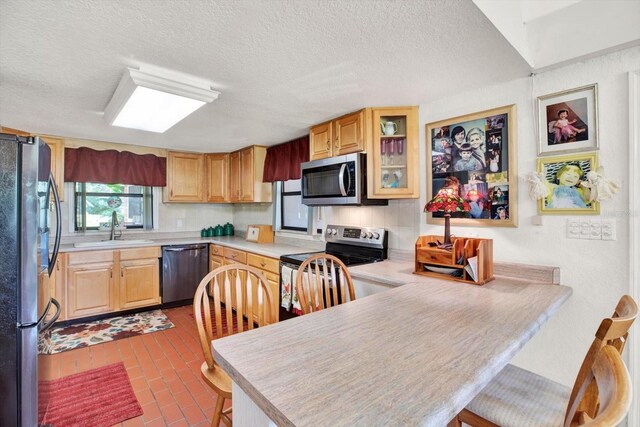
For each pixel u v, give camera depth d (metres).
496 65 1.73
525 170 1.89
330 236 3.11
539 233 1.85
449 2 1.20
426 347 0.99
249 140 3.62
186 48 1.54
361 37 1.44
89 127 3.02
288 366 0.87
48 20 1.30
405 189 2.40
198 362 2.60
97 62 1.68
